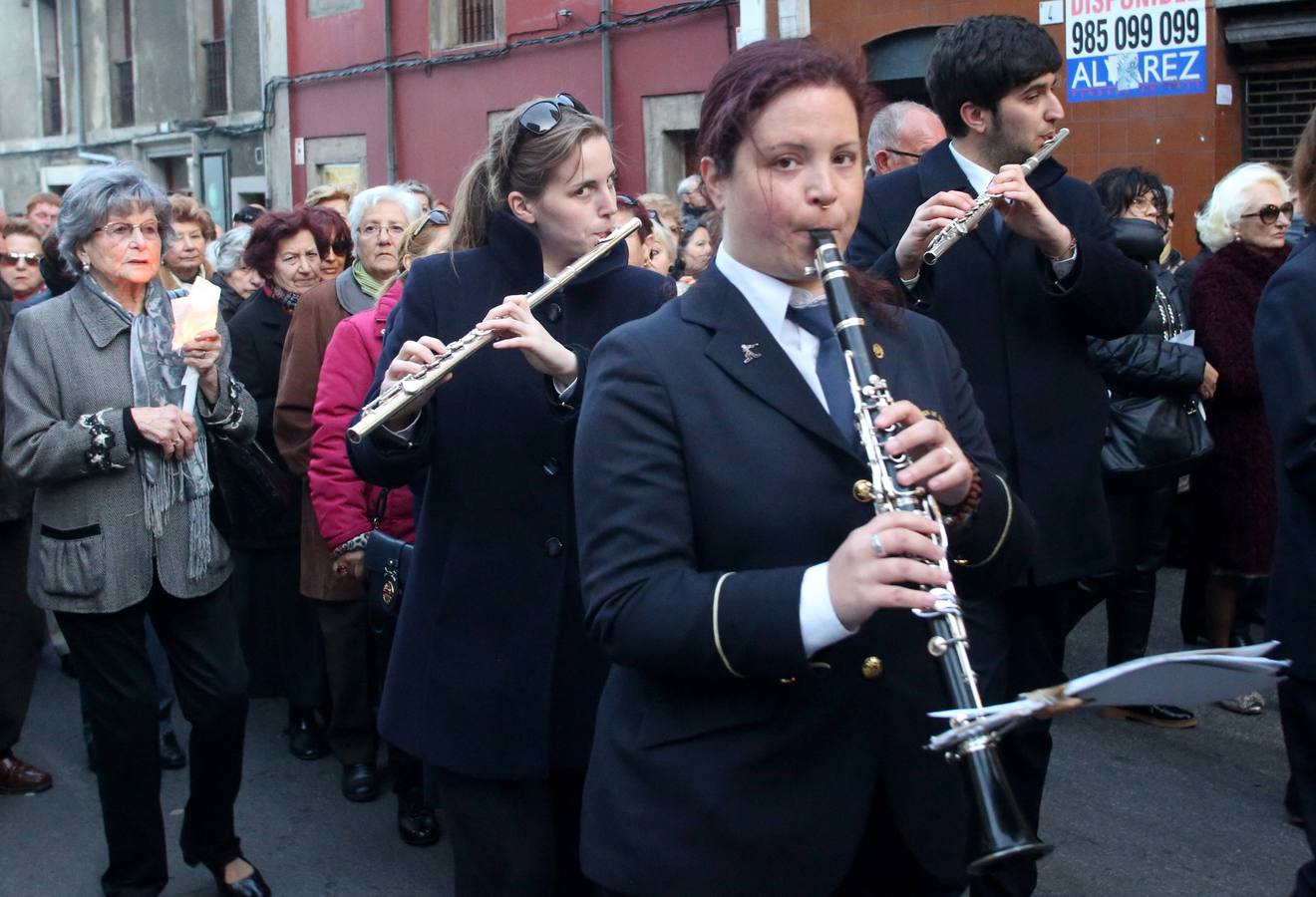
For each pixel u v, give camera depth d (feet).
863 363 6.00
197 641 11.94
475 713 9.08
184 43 59.47
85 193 11.76
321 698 16.15
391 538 11.89
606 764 6.61
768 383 6.33
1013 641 10.75
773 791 6.23
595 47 40.42
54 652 21.35
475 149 45.27
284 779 15.98
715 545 6.28
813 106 6.12
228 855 12.53
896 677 6.35
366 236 15.07
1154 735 16.40
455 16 45.88
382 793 15.56
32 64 70.54
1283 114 27.25
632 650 6.12
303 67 52.26
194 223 19.70
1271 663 5.45
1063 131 10.81
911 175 11.29
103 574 11.43
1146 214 16.74
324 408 13.32
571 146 9.32
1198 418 15.52
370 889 13.19
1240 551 16.79
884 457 5.98
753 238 6.37
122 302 12.08
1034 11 29.22
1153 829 13.93
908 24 31.42
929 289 10.29
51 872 13.64
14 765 15.80
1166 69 27.32
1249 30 26.37
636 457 6.30
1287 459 9.06
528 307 8.96
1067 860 13.29
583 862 6.69
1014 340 10.41
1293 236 18.71
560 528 9.18
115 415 11.39
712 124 6.37
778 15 34.37
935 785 6.42
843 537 6.25
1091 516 10.54
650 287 9.86
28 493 15.17
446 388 9.29
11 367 11.73
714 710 6.29
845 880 6.73
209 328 11.80
